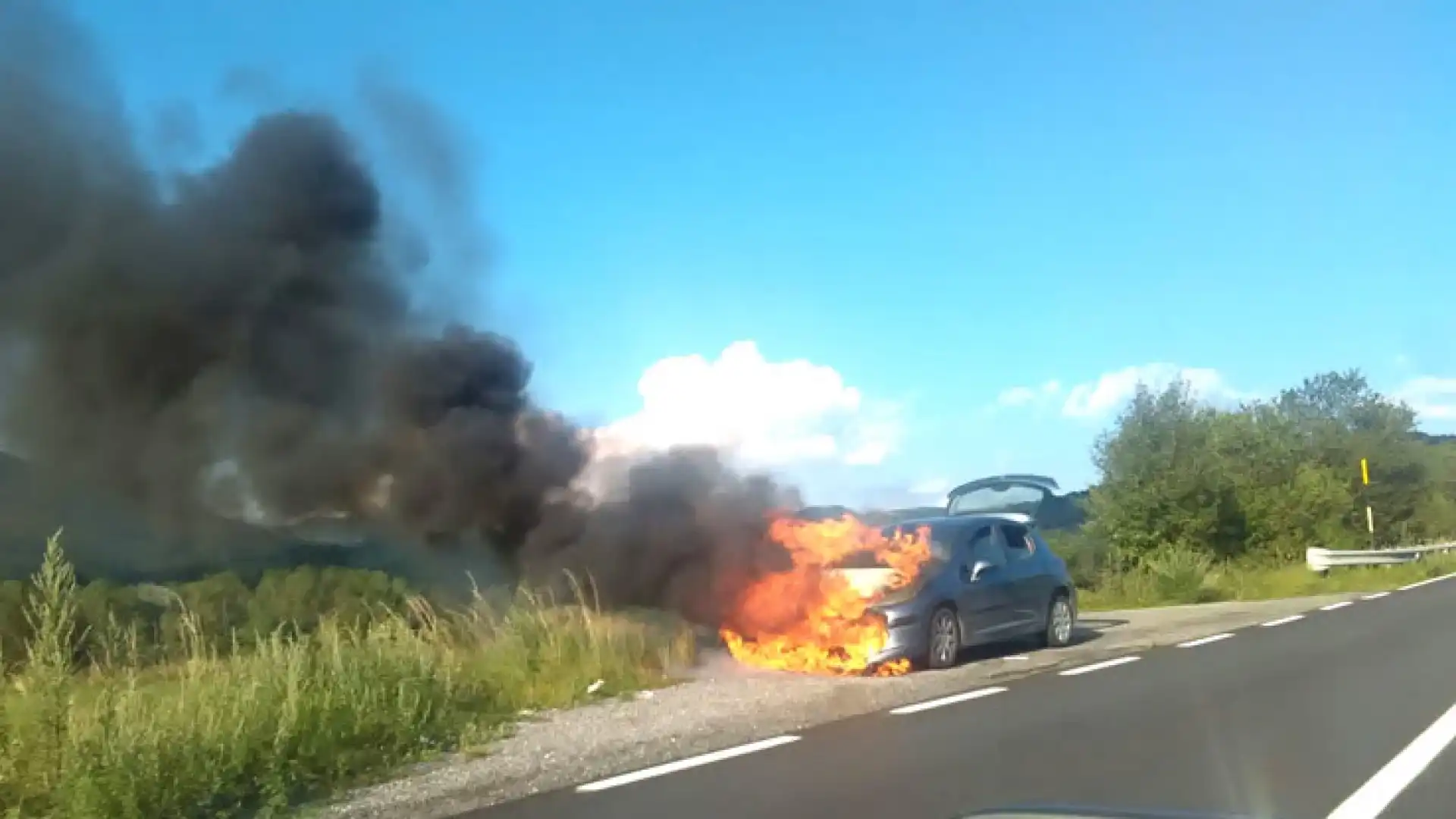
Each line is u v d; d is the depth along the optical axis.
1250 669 11.90
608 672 11.16
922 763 7.68
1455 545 36.78
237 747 7.12
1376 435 47.44
